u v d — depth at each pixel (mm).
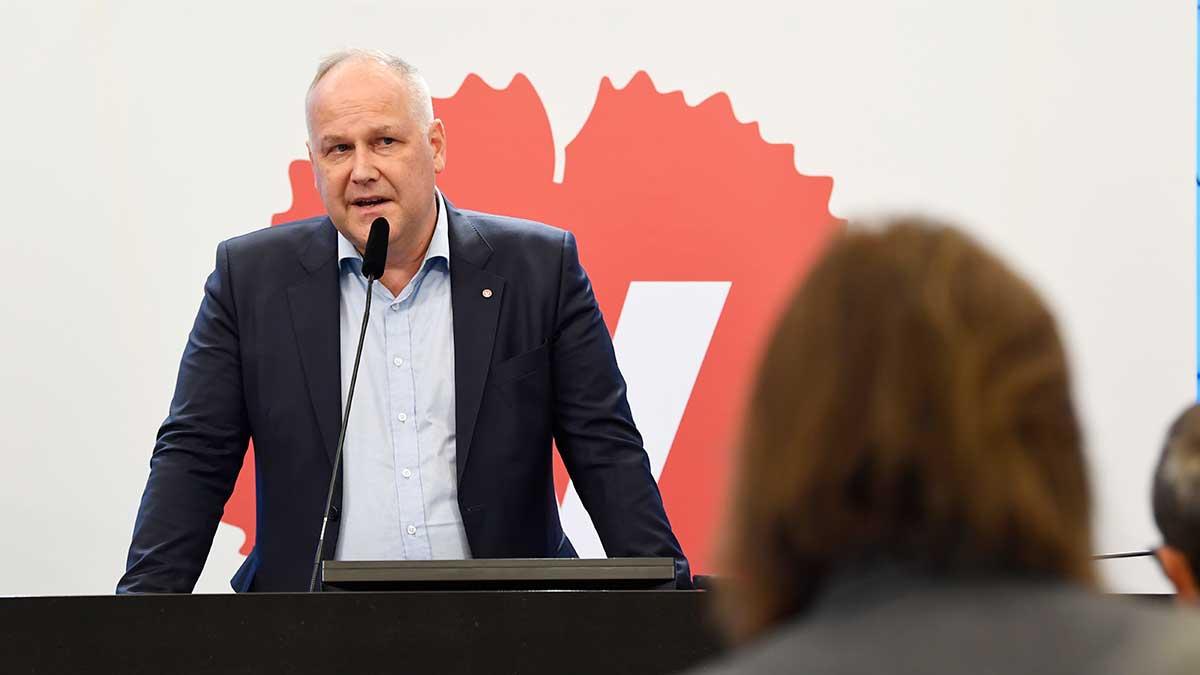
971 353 1252
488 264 5254
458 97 6715
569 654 3307
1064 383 1271
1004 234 6672
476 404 5066
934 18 6707
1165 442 2219
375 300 5254
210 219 6633
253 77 6672
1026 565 1274
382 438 5121
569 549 5359
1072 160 6680
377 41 6711
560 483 6586
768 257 6695
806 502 1282
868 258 1320
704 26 6699
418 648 3293
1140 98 6680
